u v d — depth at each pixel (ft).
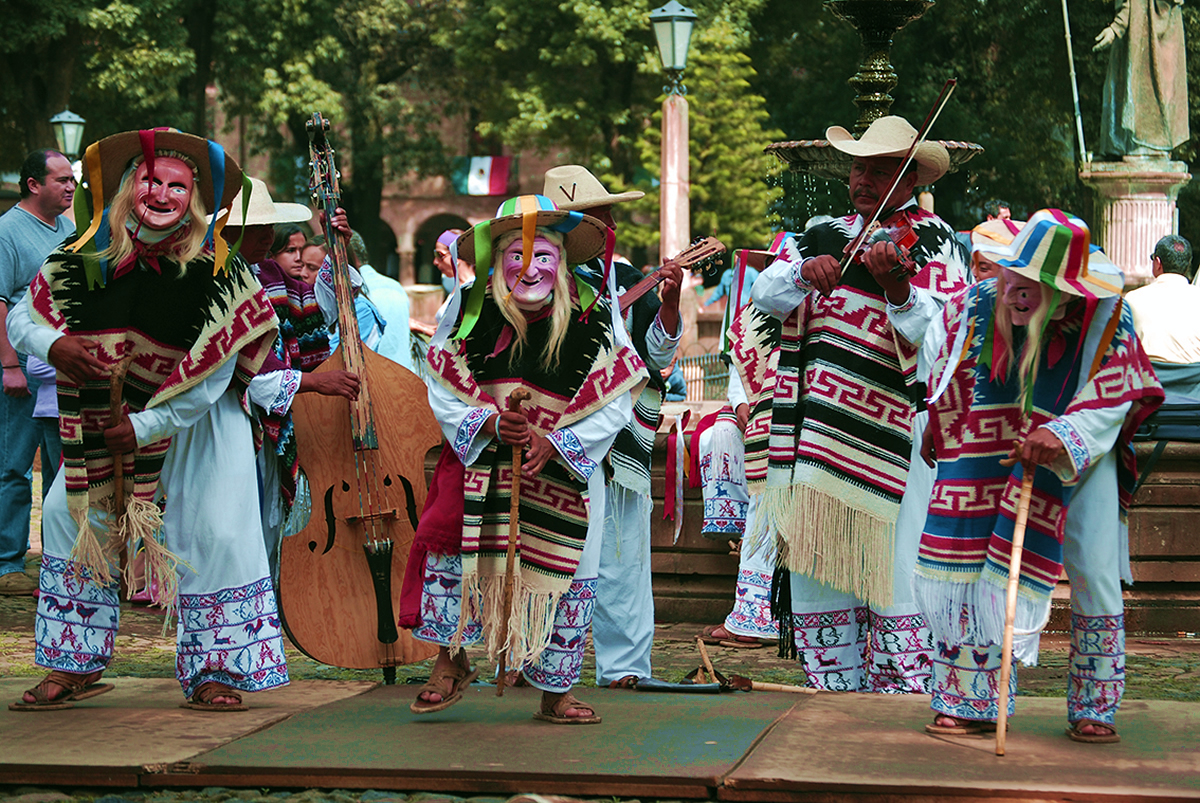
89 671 17.15
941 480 15.70
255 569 17.08
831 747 15.17
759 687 19.36
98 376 16.20
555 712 16.58
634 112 124.36
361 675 21.36
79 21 101.60
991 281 15.51
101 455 16.70
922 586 15.62
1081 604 15.40
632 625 19.49
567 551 16.05
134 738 15.74
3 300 26.58
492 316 16.20
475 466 15.90
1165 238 29.91
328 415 19.12
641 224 117.08
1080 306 14.88
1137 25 64.23
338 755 14.94
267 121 136.46
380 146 144.56
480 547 16.07
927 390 18.02
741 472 25.12
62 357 16.17
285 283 21.75
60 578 16.97
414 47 145.79
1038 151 107.04
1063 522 14.99
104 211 16.71
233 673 16.93
